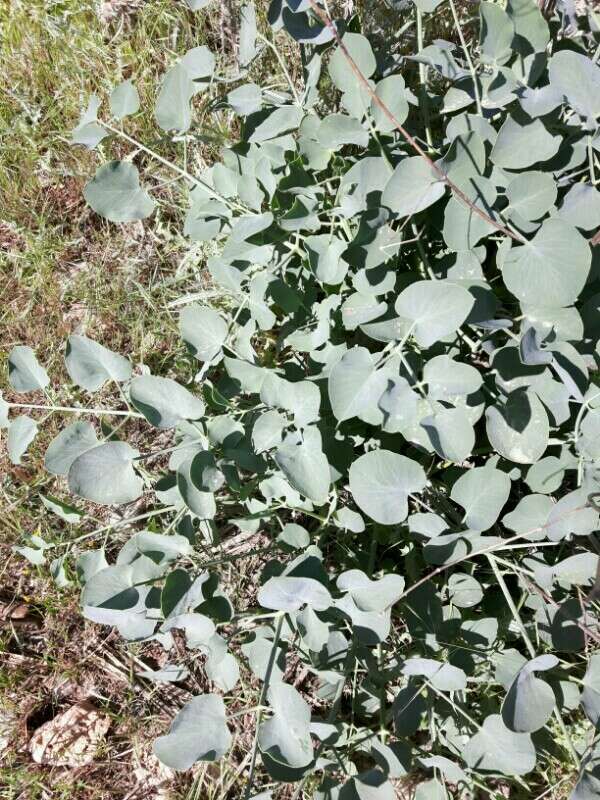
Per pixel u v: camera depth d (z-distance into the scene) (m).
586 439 1.39
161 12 2.21
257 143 1.76
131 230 2.21
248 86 1.71
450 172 1.38
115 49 2.24
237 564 1.87
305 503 1.55
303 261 1.69
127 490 1.46
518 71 1.48
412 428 1.38
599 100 1.42
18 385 1.57
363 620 1.35
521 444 1.41
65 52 2.25
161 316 2.09
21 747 1.76
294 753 1.23
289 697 1.24
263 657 1.47
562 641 1.39
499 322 1.40
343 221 1.57
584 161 1.55
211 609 1.39
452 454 1.35
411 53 2.01
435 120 1.81
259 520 1.65
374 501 1.36
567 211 1.43
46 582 1.92
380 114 1.51
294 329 1.75
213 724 1.26
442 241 1.67
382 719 1.46
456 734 1.52
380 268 1.51
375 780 1.30
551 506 1.42
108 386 2.07
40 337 2.13
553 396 1.42
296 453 1.39
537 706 1.24
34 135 2.26
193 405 1.45
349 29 1.72
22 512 1.97
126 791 1.72
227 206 1.70
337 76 1.56
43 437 2.04
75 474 1.41
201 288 2.11
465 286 1.43
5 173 2.23
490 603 1.63
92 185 1.58
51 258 2.19
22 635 1.89
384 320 1.48
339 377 1.37
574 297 1.36
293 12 1.54
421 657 1.47
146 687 1.83
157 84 2.22
